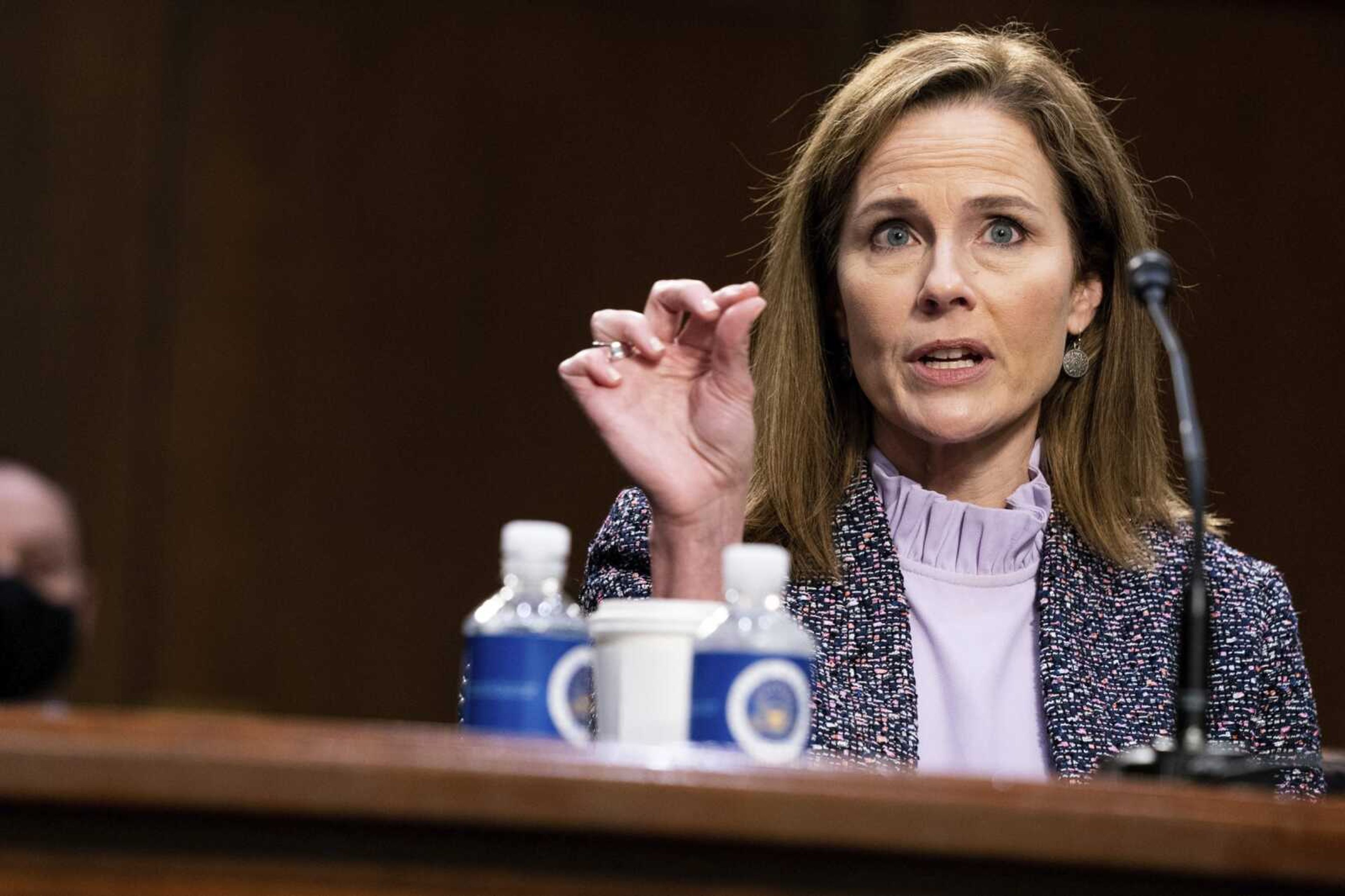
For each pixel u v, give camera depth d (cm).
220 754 329
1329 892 367
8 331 2317
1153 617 752
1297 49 2262
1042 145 764
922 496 762
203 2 2380
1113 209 777
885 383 745
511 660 462
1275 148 2261
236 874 334
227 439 2362
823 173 779
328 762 331
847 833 344
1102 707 720
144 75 2358
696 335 636
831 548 755
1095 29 2236
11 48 2330
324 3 2402
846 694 714
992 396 737
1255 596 762
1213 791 373
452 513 2397
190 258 2366
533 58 2427
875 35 2364
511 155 2423
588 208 2425
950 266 732
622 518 768
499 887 341
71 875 330
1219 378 2256
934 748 716
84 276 2338
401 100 2412
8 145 2328
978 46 785
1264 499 2253
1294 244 2262
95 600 2302
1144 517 794
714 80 2434
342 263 2395
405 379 2398
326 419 2383
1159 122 2245
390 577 2381
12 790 324
